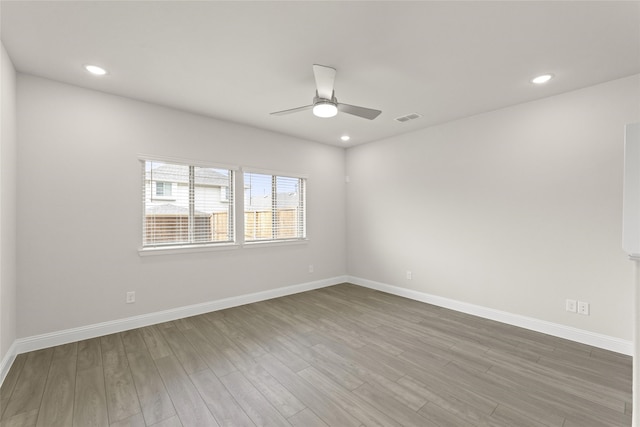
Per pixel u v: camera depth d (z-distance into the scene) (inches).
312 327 124.9
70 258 108.7
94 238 113.3
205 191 144.2
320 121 149.1
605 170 104.6
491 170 134.0
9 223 90.6
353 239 201.9
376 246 186.7
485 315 135.9
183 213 137.1
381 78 103.0
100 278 114.6
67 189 108.0
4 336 86.3
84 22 73.5
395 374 88.1
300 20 72.8
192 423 67.9
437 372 89.2
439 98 120.0
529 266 122.6
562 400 75.5
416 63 93.1
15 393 78.2
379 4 67.0
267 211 168.1
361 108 99.4
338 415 70.3
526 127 123.3
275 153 168.4
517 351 102.6
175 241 134.6
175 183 135.1
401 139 172.1
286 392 79.4
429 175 158.4
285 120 147.8
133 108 121.8
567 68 95.4
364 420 68.6
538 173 120.1
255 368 91.6
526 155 123.3
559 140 114.7
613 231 103.3
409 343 109.4
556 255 115.6
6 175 87.0
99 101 114.3
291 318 135.5
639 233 51.0
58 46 84.1
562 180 114.0
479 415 70.1
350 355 100.2
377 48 85.0
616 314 102.7
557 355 99.5
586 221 108.7
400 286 173.5
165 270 130.5
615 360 96.0
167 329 122.0
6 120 86.4
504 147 129.7
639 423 49.2
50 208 104.9
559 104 114.7
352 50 86.1
